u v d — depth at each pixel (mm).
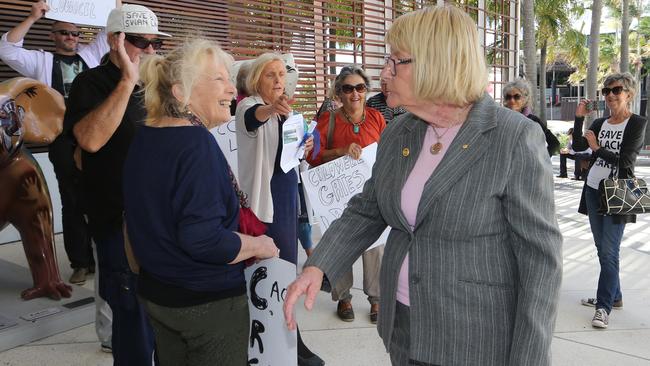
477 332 1549
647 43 42062
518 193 1478
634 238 6922
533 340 1466
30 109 3713
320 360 3297
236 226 1954
